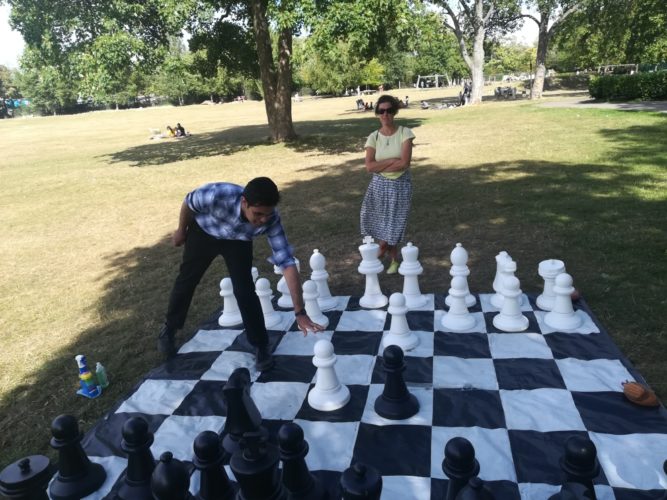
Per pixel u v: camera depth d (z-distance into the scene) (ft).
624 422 8.16
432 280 14.94
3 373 12.09
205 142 63.52
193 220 10.32
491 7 89.86
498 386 9.39
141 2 46.65
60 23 46.19
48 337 13.84
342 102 145.28
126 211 29.32
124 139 80.28
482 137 45.29
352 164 37.65
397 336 11.05
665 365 9.75
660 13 83.46
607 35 91.50
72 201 33.65
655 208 19.53
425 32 44.60
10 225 28.25
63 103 229.66
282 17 38.93
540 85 93.97
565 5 87.81
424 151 39.78
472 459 6.18
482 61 93.09
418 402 9.01
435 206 22.88
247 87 203.10
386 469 7.61
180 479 6.23
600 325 11.14
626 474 7.13
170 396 10.01
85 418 9.91
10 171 51.34
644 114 50.11
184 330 13.16
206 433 6.91
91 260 20.72
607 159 29.89
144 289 16.76
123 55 44.37
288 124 55.01
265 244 20.06
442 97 129.80
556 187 24.26
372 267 13.14
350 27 38.45
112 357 12.20
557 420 8.33
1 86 279.69
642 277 13.56
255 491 6.33
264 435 6.48
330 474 7.61
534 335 11.02
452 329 11.54
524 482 7.15
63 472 7.76
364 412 8.98
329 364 9.16
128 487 7.34
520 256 15.98
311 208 24.88
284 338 11.96
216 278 16.70
